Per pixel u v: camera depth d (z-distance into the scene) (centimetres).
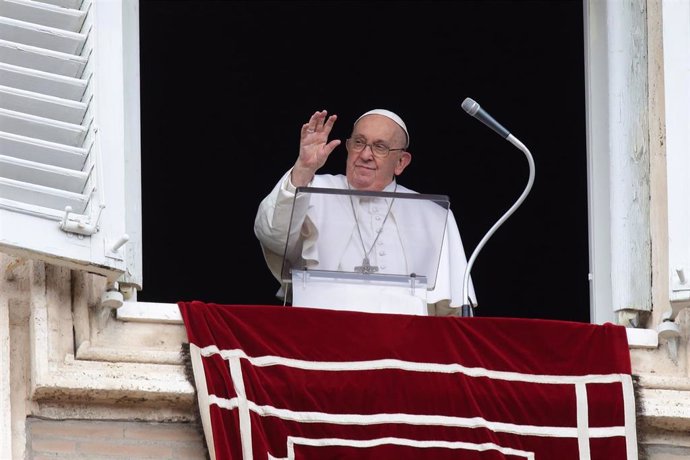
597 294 3484
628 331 3328
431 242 3272
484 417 3148
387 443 3102
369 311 3234
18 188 3125
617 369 3222
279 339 3148
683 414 3219
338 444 3089
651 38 3528
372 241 3278
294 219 3278
